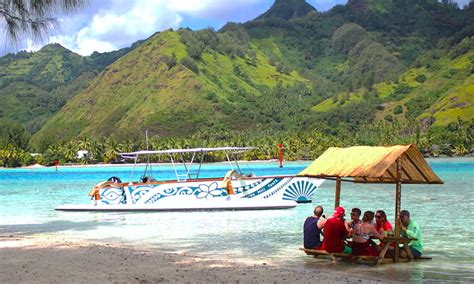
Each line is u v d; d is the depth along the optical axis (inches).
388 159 500.4
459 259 521.7
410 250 511.8
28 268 447.5
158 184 1036.5
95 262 480.4
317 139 6048.2
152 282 396.2
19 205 1197.1
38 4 423.8
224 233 729.0
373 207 1057.5
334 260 519.2
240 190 1032.2
